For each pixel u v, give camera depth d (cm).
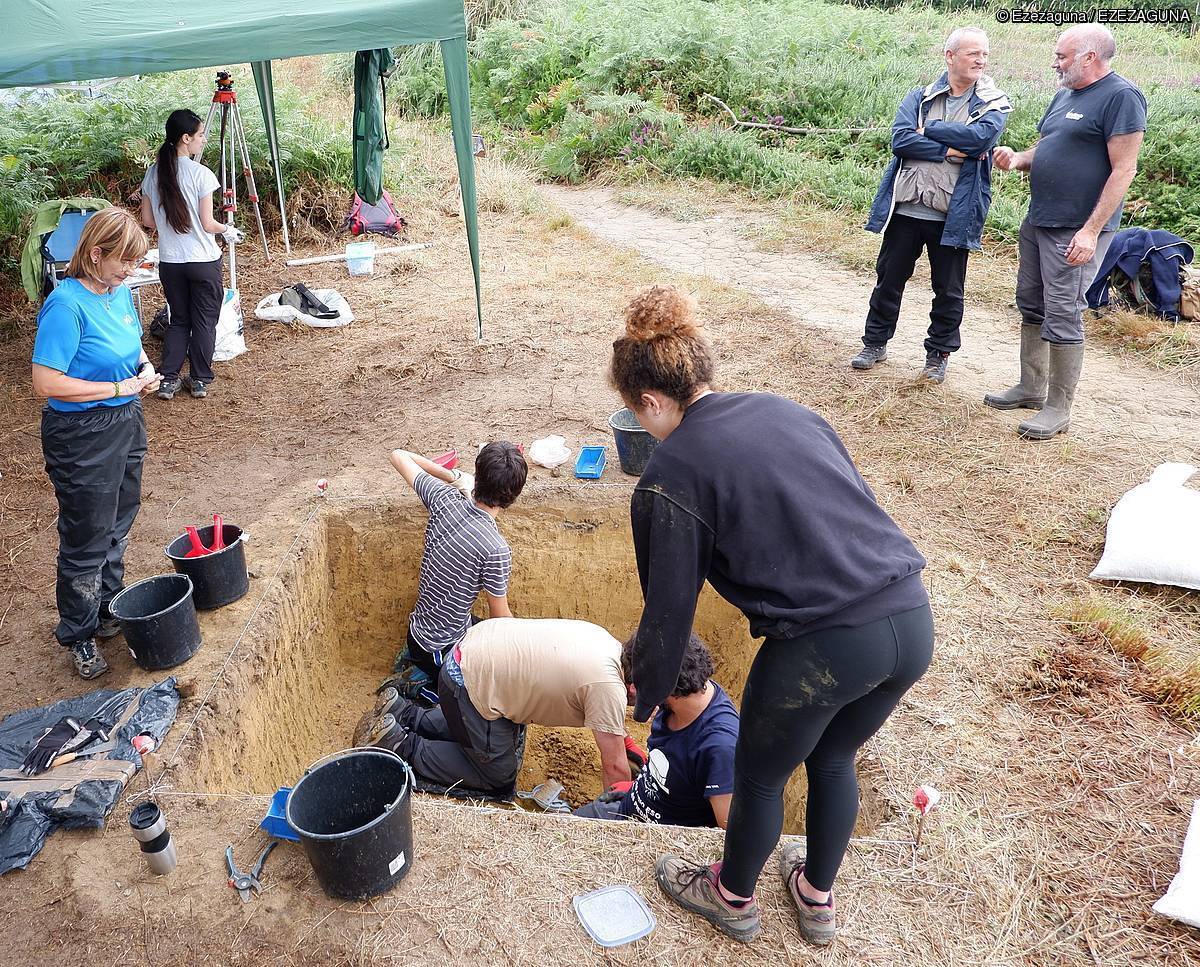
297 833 253
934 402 562
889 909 254
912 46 1415
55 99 1020
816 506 191
